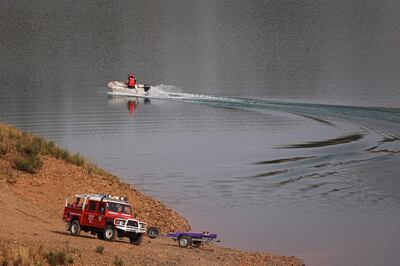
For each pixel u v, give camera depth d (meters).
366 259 44.19
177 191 61.53
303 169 68.81
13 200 45.00
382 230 50.38
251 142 84.81
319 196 59.28
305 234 49.56
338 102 111.44
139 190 61.56
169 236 43.44
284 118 101.12
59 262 33.59
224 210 55.56
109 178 54.72
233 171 69.12
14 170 49.69
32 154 52.78
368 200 57.97
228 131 92.81
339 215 54.16
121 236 40.16
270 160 73.81
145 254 38.41
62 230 40.97
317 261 43.72
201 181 65.12
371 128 89.75
